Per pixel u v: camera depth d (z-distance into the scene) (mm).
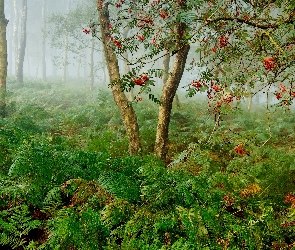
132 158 3713
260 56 2660
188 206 2855
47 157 3277
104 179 3111
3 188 3062
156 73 2523
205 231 2432
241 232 2402
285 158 4270
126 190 2986
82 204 3150
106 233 2539
